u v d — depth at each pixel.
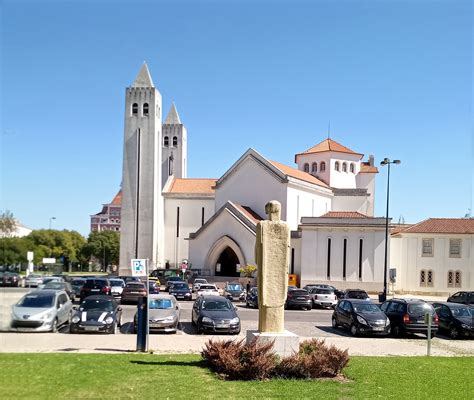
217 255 61.78
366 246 55.81
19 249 78.44
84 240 125.12
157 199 76.44
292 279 56.28
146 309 18.67
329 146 73.62
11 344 19.55
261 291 15.41
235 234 59.81
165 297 27.20
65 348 18.88
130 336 22.44
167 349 19.11
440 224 58.25
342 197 71.25
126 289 40.03
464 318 25.92
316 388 12.84
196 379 13.32
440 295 56.66
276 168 62.12
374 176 74.88
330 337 24.91
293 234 58.97
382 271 55.34
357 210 70.81
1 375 13.19
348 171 74.06
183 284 46.28
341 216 58.91
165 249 80.25
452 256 56.88
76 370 14.02
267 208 15.84
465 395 12.80
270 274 15.45
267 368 13.69
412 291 57.53
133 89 76.19
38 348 18.73
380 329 25.23
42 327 23.20
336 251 56.28
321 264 56.34
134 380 13.02
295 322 30.94
